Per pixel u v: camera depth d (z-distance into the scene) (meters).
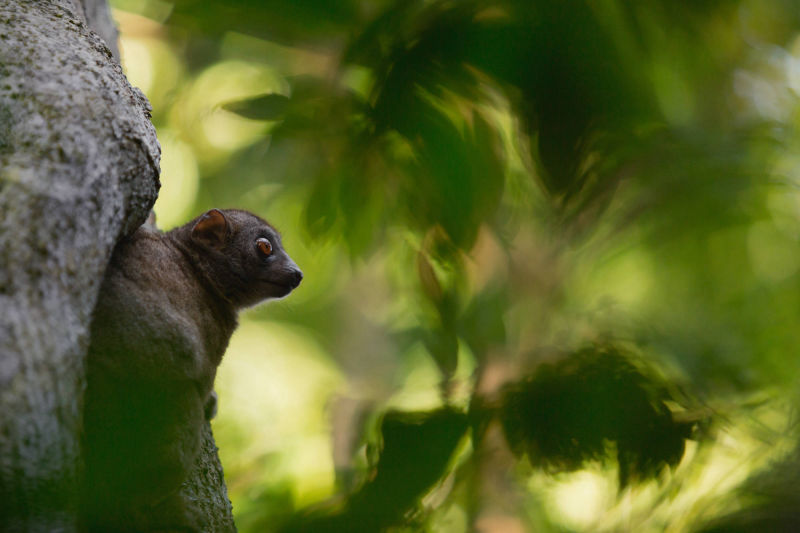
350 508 5.25
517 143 5.36
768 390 5.36
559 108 5.32
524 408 5.27
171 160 6.48
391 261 5.49
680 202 5.41
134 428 5.23
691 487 5.30
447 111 5.34
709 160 5.40
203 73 5.90
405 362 6.12
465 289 5.40
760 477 5.25
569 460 5.27
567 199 5.34
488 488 5.36
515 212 5.43
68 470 5.17
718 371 5.35
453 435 5.26
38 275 5.17
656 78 5.37
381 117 5.34
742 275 5.51
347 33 5.38
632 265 5.53
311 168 5.43
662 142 5.37
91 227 5.20
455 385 5.36
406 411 5.27
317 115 5.39
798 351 5.42
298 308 7.10
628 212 5.42
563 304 5.44
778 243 5.52
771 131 5.43
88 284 5.19
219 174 6.52
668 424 5.27
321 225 5.41
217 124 5.93
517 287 5.43
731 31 5.42
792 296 5.48
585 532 5.31
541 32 5.31
